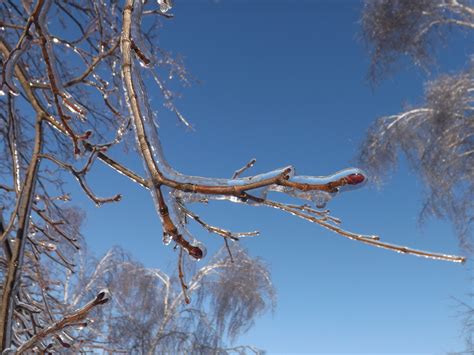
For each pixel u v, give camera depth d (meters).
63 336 1.66
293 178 0.85
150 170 0.91
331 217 0.92
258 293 8.68
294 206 0.93
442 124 7.76
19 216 1.32
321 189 0.83
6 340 1.21
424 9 8.21
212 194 0.88
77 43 2.20
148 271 8.34
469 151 7.77
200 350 7.91
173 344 7.81
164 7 1.15
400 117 8.80
